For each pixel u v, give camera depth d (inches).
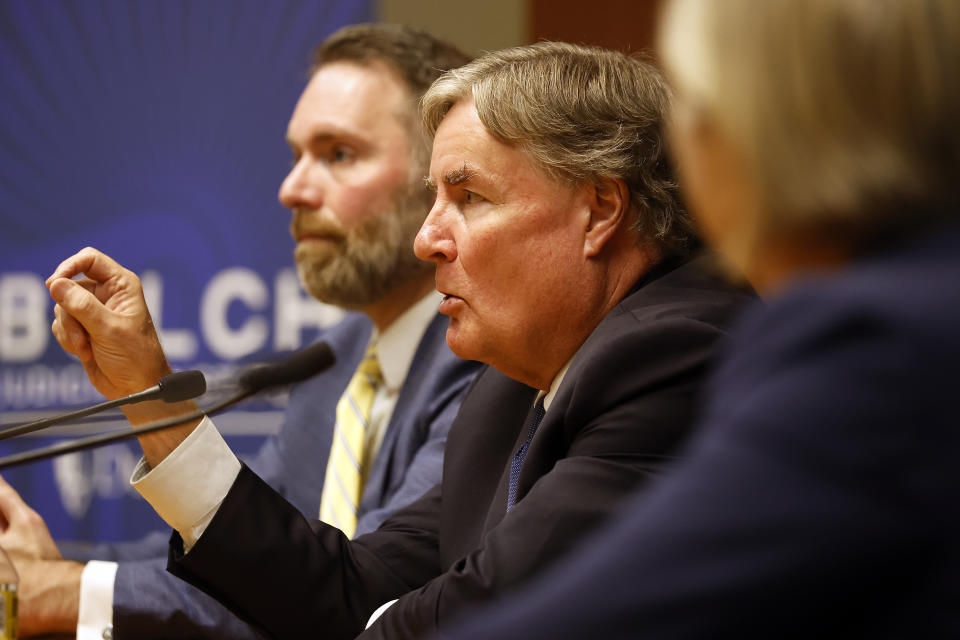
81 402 345.1
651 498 53.8
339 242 196.1
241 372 137.0
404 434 179.3
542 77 117.8
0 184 361.1
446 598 103.9
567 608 50.9
